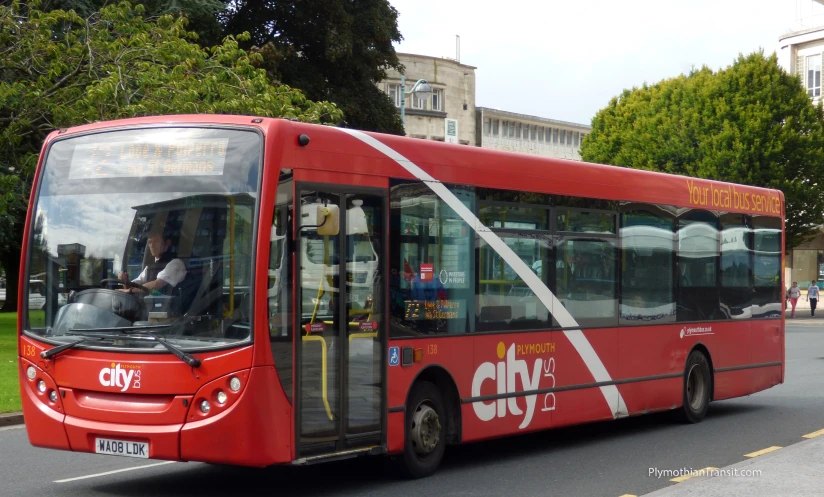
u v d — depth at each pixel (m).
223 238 7.92
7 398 14.32
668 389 13.05
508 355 10.45
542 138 86.12
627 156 53.06
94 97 19.48
